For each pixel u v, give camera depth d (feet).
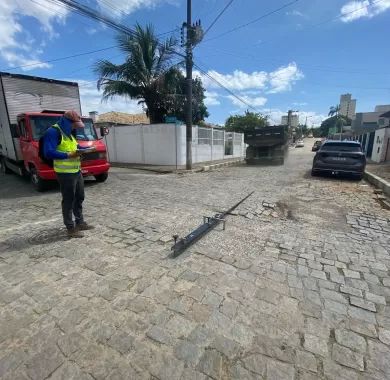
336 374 6.12
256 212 18.63
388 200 22.06
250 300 8.73
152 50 53.26
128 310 8.18
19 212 18.58
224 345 6.91
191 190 26.58
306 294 9.10
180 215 17.87
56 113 27.17
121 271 10.48
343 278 10.16
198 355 6.60
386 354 6.68
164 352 6.67
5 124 29.53
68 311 8.14
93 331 7.32
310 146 181.37
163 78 53.93
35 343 6.91
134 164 55.31
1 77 26.66
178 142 51.60
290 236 14.28
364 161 31.78
